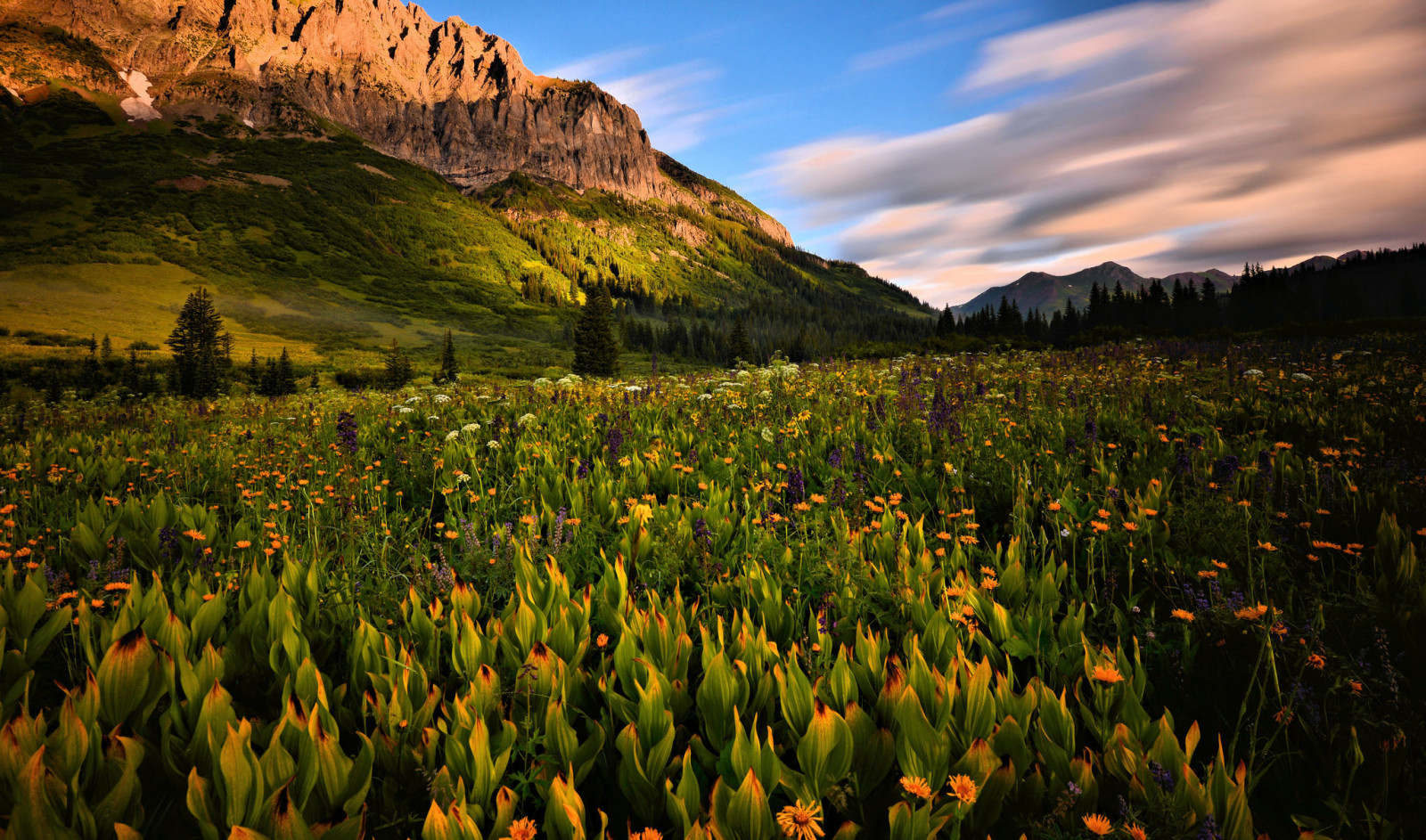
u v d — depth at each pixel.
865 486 4.71
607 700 2.18
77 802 1.60
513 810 1.72
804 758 1.90
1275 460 4.20
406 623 2.72
